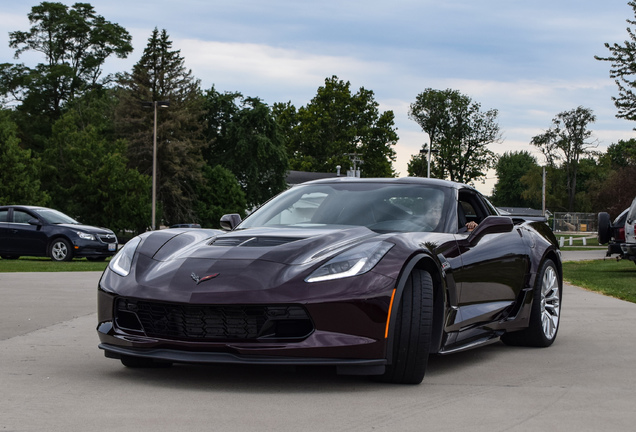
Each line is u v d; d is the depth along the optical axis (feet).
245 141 219.41
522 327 17.85
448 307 13.94
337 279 12.21
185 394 12.04
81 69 223.92
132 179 169.99
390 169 282.15
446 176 288.30
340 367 12.19
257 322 12.07
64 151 176.65
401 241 13.20
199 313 12.22
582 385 13.25
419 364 12.82
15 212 59.31
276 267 12.48
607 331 21.25
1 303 26.32
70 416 10.41
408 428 9.93
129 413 10.63
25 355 16.02
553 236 20.26
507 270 16.99
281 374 13.87
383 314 12.25
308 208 16.03
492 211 18.52
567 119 293.23
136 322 13.05
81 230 58.29
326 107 280.51
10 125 145.48
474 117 285.23
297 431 9.68
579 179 323.16
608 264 64.08
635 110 85.40
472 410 11.09
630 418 10.64
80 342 17.93
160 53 200.95
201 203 206.39
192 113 205.36
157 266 13.42
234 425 9.98
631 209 45.85
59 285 33.73
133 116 198.80
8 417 10.30
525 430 9.89
